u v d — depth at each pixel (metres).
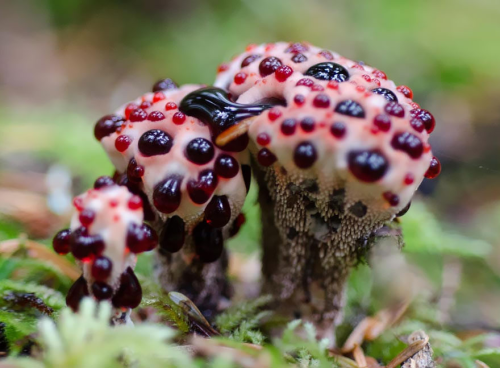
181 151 0.21
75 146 0.45
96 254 0.20
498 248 0.37
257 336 0.23
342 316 0.25
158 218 0.22
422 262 0.31
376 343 0.24
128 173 0.22
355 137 0.20
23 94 0.68
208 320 0.24
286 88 0.21
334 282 0.23
